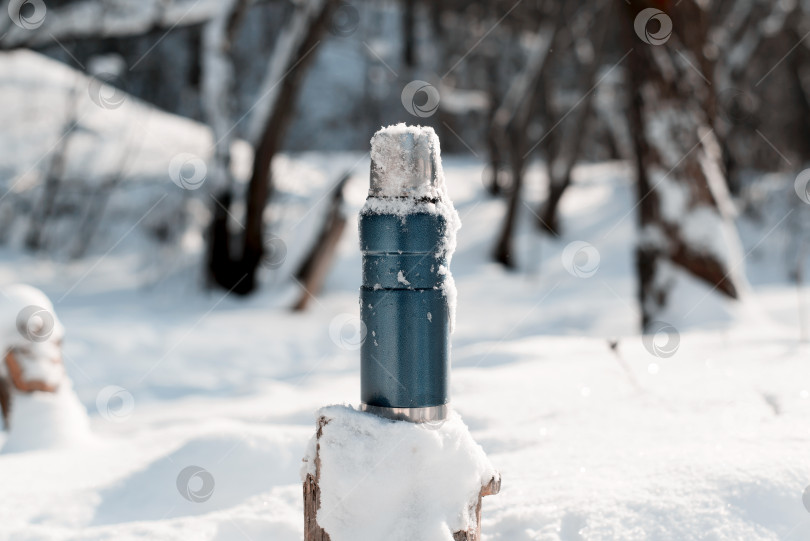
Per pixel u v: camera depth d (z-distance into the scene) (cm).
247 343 757
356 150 1816
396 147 132
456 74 1909
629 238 1404
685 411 228
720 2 1373
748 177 1486
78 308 941
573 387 279
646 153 545
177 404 439
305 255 959
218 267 1044
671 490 162
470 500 136
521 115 1412
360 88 1869
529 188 1750
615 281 1139
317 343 763
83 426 296
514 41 1794
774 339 366
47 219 1245
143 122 1473
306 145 1755
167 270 1120
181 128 1529
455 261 1394
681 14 539
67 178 1269
